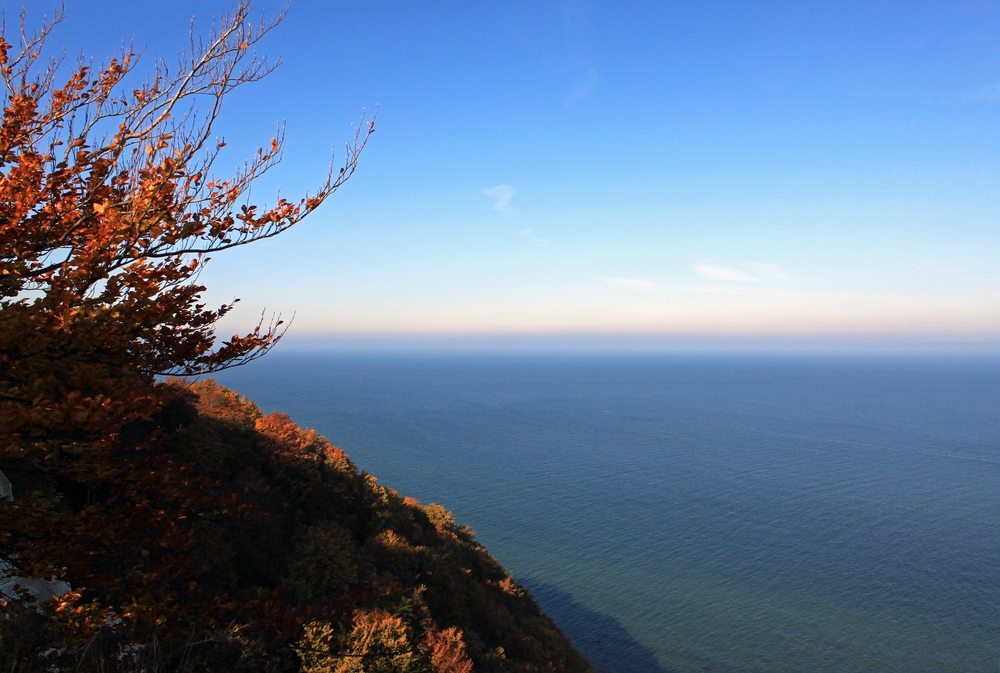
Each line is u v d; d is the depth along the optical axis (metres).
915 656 53.59
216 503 8.59
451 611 27.72
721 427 199.25
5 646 7.80
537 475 119.44
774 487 113.81
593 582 67.88
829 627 58.47
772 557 76.69
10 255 6.45
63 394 6.03
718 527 88.31
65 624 7.54
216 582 19.06
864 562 75.81
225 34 6.55
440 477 115.19
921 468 134.00
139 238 6.47
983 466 137.25
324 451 33.25
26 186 6.31
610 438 170.50
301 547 23.23
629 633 56.78
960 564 75.44
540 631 34.97
